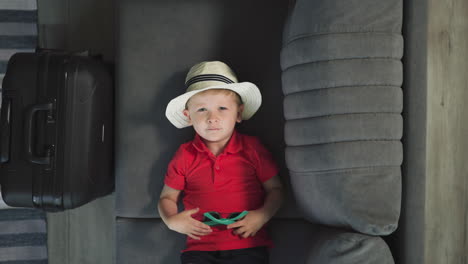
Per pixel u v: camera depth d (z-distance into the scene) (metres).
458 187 0.89
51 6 1.45
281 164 1.21
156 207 1.22
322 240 0.96
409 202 0.92
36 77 1.08
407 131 0.93
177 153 1.13
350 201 0.89
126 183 1.22
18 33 1.43
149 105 1.22
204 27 1.22
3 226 1.42
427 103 0.88
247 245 1.06
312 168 0.94
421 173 0.89
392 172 0.90
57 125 1.07
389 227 0.88
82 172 1.11
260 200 1.11
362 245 0.88
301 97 0.96
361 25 0.89
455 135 0.89
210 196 1.08
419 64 0.90
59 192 1.08
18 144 1.09
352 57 0.89
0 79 1.41
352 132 0.89
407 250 0.93
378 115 0.89
